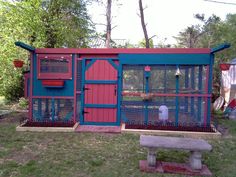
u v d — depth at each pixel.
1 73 13.70
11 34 13.52
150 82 8.75
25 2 13.56
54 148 6.38
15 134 7.68
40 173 4.86
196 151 5.03
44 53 8.76
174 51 8.44
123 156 5.90
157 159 5.77
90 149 6.35
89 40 17.27
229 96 13.05
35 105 8.97
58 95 8.85
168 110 8.62
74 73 8.80
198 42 24.58
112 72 8.74
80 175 4.82
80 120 8.87
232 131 8.70
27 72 9.35
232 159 5.91
